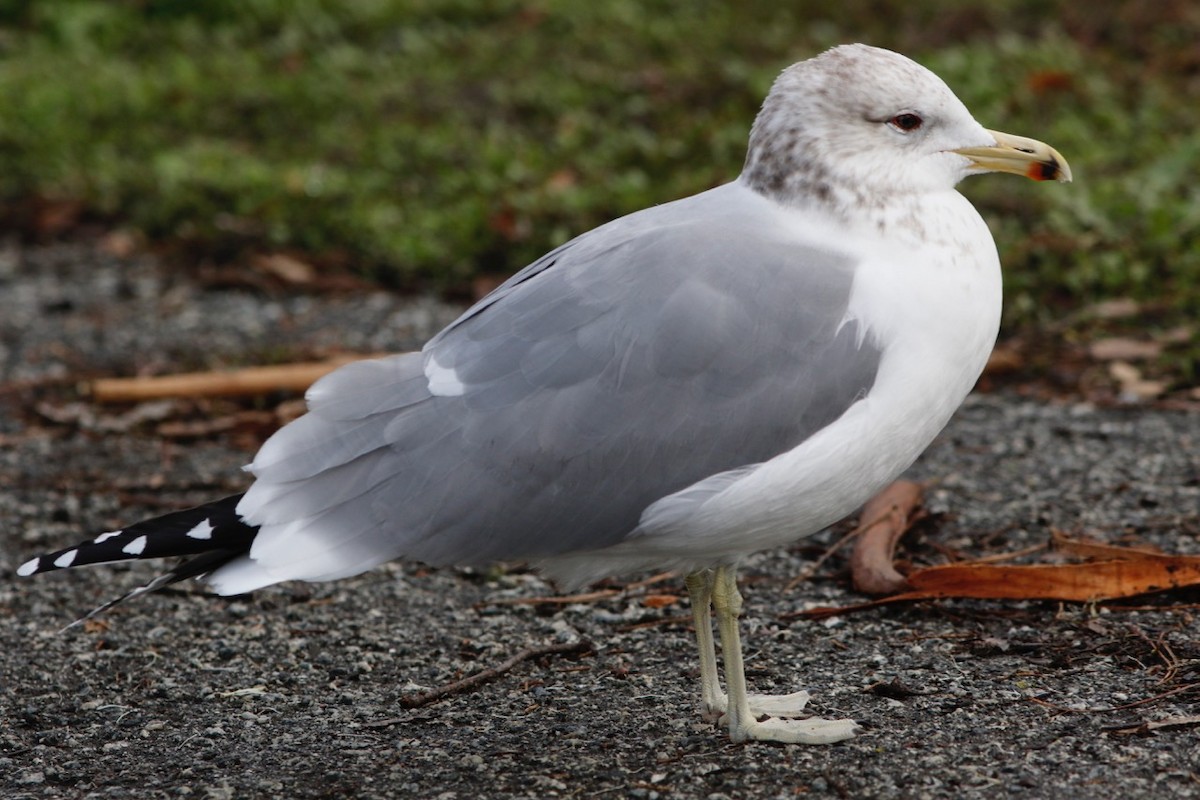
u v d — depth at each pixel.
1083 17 24.11
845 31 24.36
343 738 8.73
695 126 20.55
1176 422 13.28
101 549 8.06
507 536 7.92
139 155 22.02
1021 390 14.34
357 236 18.78
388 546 7.88
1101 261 15.70
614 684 9.39
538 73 23.59
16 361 16.27
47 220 20.56
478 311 8.34
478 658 9.88
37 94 23.70
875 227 8.13
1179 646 9.23
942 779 7.88
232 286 18.38
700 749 8.42
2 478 13.37
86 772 8.40
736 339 7.86
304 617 10.59
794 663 9.55
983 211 17.47
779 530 8.15
